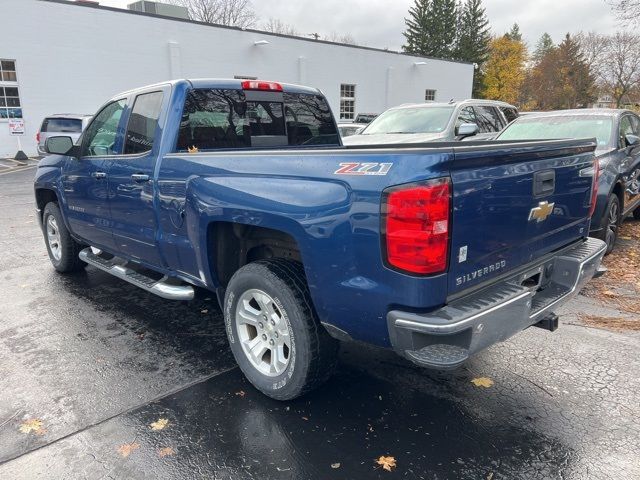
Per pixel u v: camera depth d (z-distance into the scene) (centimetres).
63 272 575
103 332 412
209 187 311
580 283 315
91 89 2000
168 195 351
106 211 439
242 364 321
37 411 296
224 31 2355
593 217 574
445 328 219
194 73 2291
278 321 297
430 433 274
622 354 365
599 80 5806
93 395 314
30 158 1839
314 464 249
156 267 401
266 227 280
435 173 217
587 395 310
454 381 329
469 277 245
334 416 290
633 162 655
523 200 272
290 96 440
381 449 260
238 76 2448
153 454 258
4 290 518
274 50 2561
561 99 6725
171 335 406
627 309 455
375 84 3097
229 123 394
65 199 509
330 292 254
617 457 253
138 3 2459
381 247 228
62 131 1577
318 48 2744
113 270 448
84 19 1936
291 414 292
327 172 248
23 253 673
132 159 390
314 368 284
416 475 241
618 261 600
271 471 244
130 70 2094
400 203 219
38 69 1859
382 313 236
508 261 273
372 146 329
